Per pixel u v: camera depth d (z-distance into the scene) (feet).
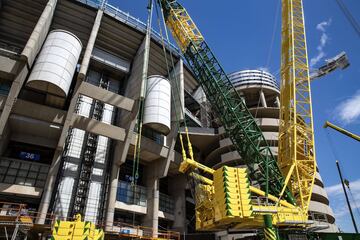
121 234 101.14
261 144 126.52
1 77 108.88
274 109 199.00
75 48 119.24
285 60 126.21
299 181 104.06
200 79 140.46
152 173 148.66
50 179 108.88
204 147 203.10
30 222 81.35
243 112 126.72
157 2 150.30
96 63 155.22
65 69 110.63
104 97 123.65
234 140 128.67
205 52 139.23
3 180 109.29
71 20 144.56
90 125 120.37
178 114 153.28
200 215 82.53
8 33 139.03
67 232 55.57
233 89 131.03
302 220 83.66
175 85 166.40
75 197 120.26
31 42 107.96
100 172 132.16
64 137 112.57
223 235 144.56
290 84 120.57
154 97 142.51
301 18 128.47
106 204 122.83
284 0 132.77
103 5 148.05
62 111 114.52
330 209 166.71
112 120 147.74
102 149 138.41
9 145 122.42
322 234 85.61
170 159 145.59
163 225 159.12
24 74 106.01
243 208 65.05
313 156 110.22
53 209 114.32
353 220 134.82
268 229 73.10
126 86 158.20
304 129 114.32
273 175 111.55
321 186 180.34
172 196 166.40
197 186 86.89
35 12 135.95
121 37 155.94
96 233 63.82
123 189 138.31
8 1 131.64
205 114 208.23
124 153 125.59
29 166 116.47
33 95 123.54
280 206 86.94
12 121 110.83
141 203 140.77
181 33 146.92
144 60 140.87
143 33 155.33
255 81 223.71
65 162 126.31
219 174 69.97
